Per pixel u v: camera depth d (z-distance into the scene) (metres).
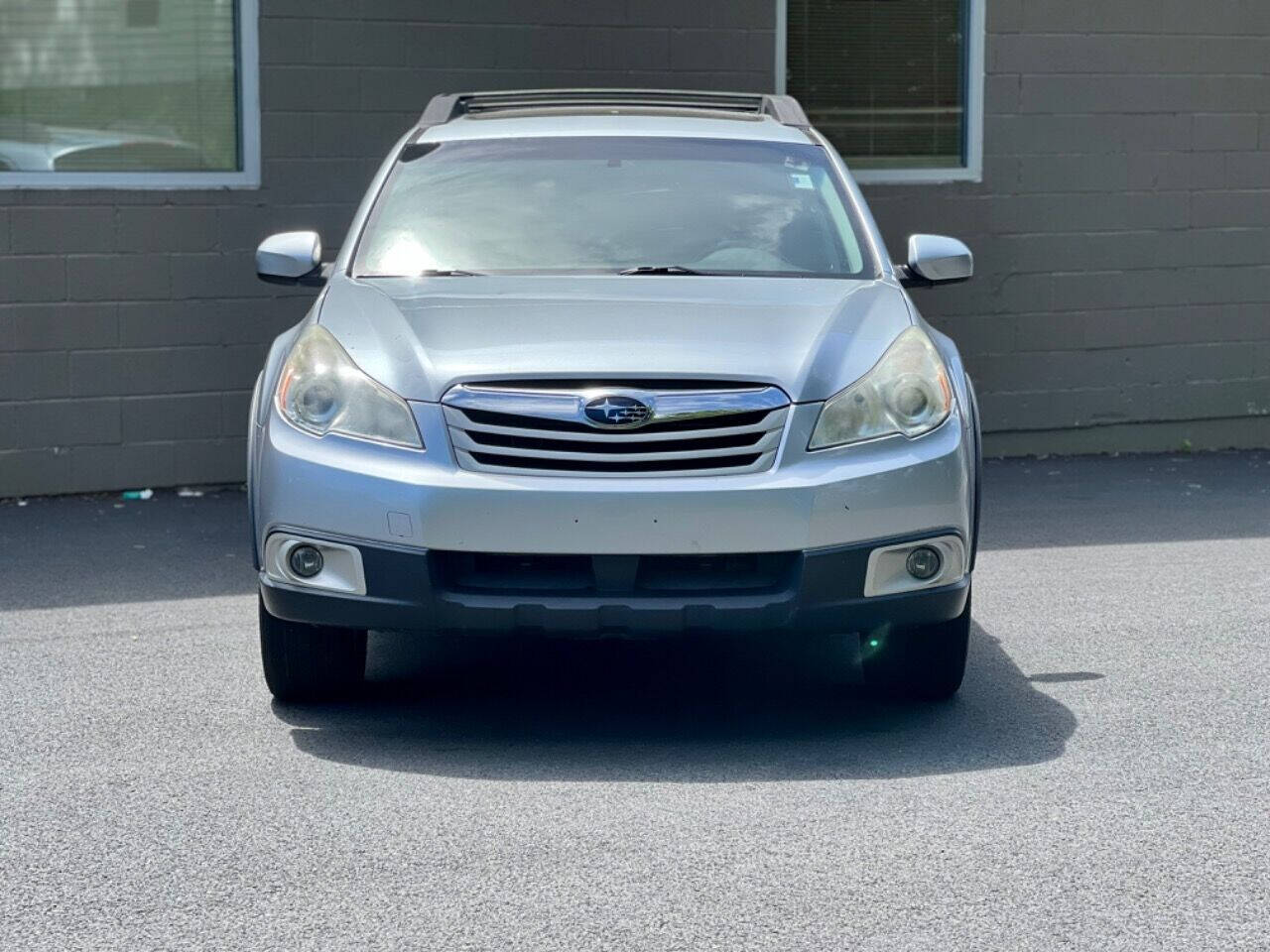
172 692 5.51
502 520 4.66
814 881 3.85
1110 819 4.28
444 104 6.86
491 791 4.50
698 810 4.35
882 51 10.42
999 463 10.63
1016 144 10.63
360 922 3.62
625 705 5.41
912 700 5.45
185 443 9.23
